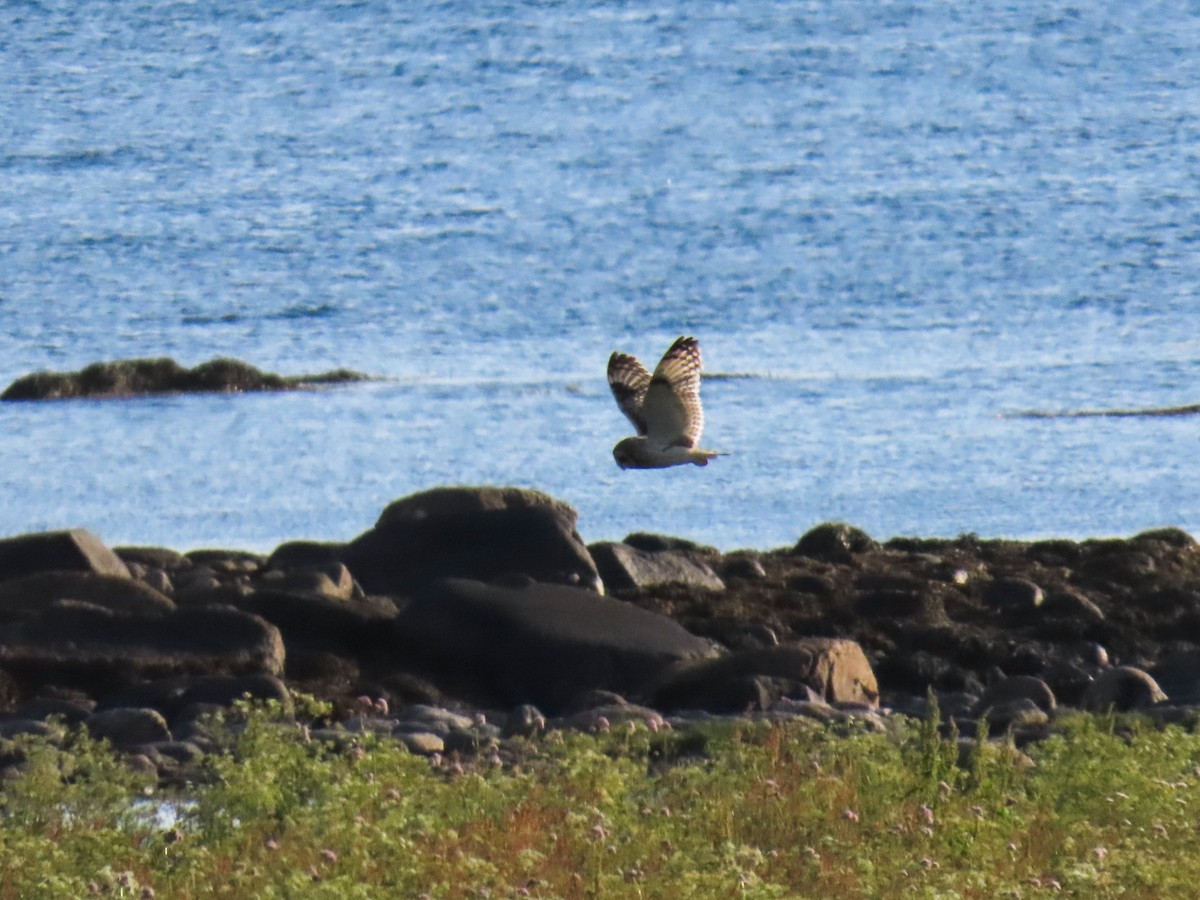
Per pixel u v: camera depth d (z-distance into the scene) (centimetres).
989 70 15888
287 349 7431
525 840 1377
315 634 2380
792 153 12812
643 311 8319
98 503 4197
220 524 3981
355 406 5534
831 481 4344
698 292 8719
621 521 3972
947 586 2802
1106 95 14838
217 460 4703
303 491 4334
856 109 14462
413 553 2712
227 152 13062
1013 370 6319
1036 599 2712
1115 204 10762
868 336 7475
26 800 1479
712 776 1580
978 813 1454
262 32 18088
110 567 2611
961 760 1733
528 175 12256
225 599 2427
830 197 11181
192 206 11075
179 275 9125
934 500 4128
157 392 5772
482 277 9112
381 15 18475
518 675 2317
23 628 2245
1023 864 1340
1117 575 2903
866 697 2277
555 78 15950
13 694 2173
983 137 13250
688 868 1290
